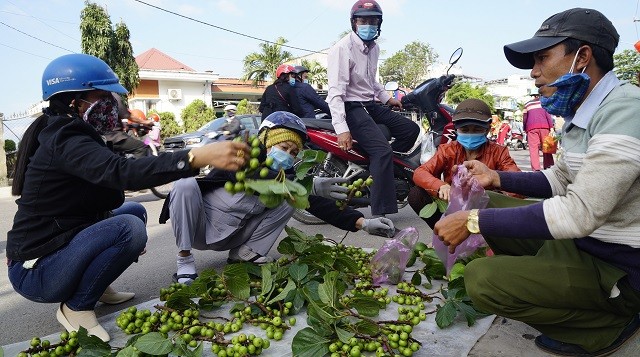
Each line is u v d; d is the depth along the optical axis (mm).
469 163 2646
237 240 3441
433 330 2480
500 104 43469
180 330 2373
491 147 3568
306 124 5062
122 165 2012
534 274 1937
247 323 2586
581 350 2045
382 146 4523
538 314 1991
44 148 2223
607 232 1892
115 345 2381
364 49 4676
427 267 3197
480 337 2400
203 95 31516
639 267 1872
